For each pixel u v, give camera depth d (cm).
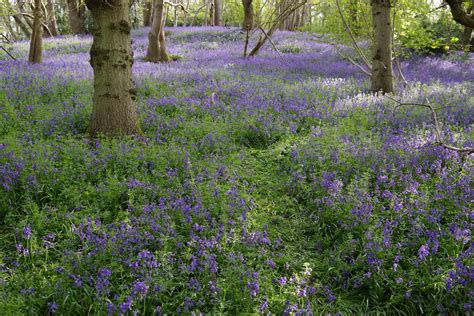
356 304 443
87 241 480
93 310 412
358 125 921
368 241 496
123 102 788
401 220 533
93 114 796
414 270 454
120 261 450
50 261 482
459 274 427
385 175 640
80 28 3753
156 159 681
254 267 480
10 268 475
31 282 434
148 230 503
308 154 727
